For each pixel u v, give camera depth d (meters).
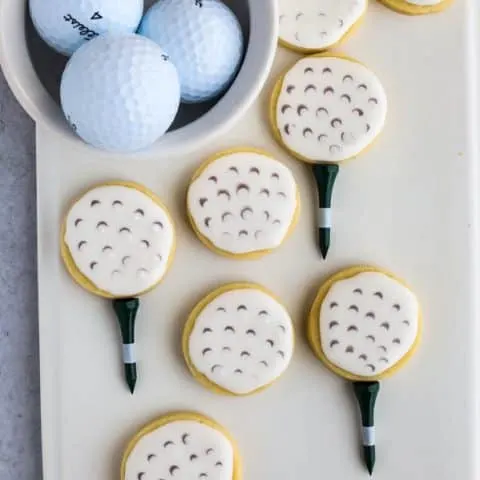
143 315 0.52
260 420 0.52
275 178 0.52
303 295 0.52
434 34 0.53
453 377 0.52
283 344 0.51
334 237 0.52
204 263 0.52
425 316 0.52
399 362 0.52
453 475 0.52
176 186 0.52
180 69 0.48
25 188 0.54
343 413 0.52
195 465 0.51
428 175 0.52
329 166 0.52
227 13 0.49
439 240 0.52
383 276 0.52
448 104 0.52
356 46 0.53
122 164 0.52
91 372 0.51
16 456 0.53
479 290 0.52
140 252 0.51
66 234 0.51
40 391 0.52
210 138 0.49
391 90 0.52
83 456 0.51
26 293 0.53
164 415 0.51
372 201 0.52
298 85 0.52
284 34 0.52
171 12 0.48
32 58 0.49
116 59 0.46
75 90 0.46
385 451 0.52
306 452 0.52
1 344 0.53
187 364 0.51
